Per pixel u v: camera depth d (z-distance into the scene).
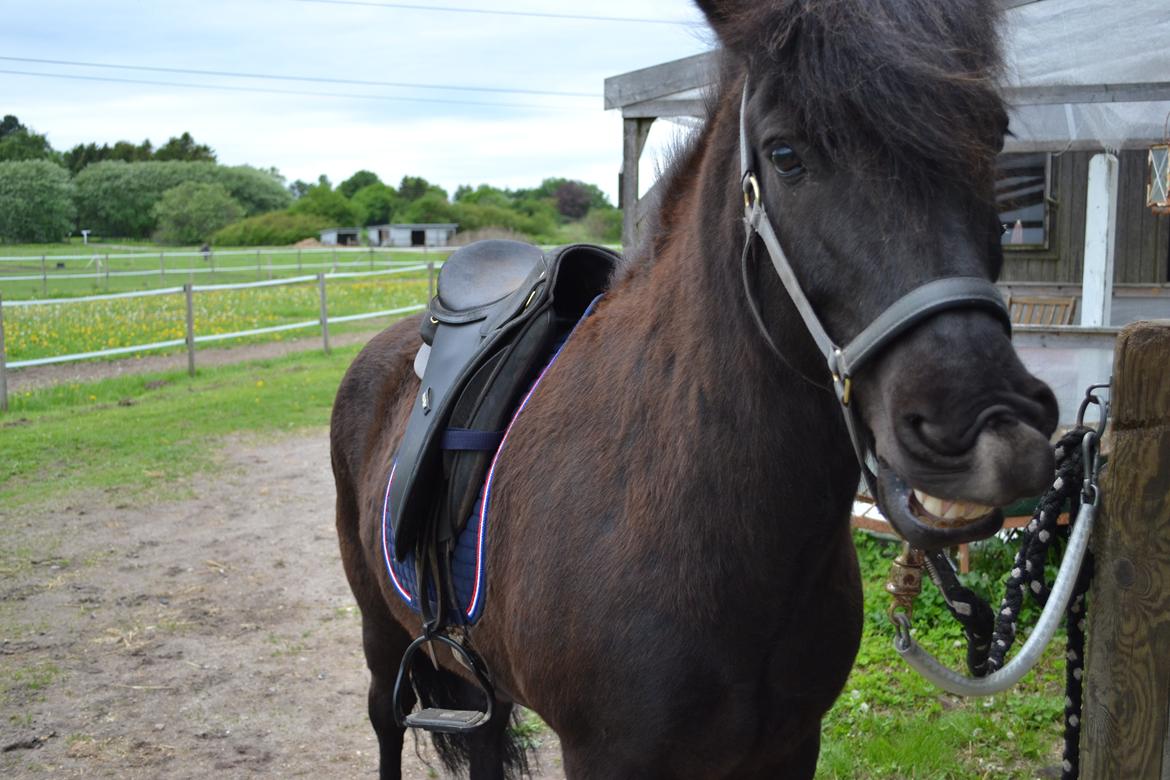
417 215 54.50
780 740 1.71
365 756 3.42
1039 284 7.38
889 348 1.24
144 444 7.89
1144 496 1.62
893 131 1.20
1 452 7.52
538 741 3.50
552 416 1.87
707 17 1.50
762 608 1.58
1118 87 4.40
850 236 1.26
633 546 1.63
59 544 5.60
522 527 1.84
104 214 60.84
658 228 1.83
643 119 5.59
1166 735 1.67
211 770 3.32
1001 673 1.71
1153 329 1.57
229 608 4.72
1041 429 1.18
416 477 2.05
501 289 2.43
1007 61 1.36
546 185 67.00
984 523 1.22
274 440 8.13
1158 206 4.84
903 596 1.96
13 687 3.88
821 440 1.51
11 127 70.50
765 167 1.38
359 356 2.95
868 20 1.24
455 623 2.11
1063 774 1.85
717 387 1.56
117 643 4.32
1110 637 1.68
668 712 1.61
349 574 2.79
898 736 3.27
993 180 1.28
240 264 31.98
